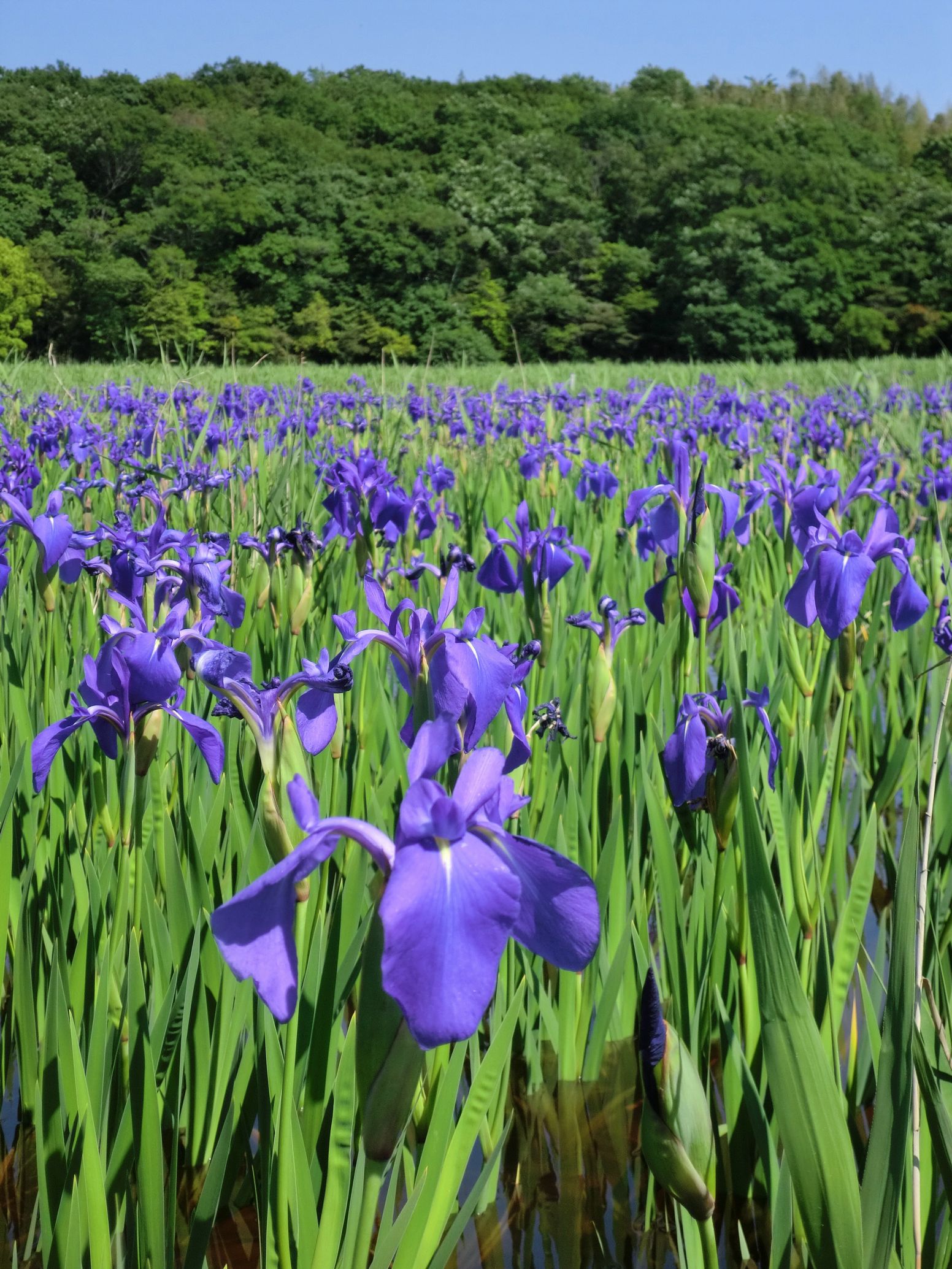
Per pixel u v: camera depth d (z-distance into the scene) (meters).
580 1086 3.14
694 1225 2.29
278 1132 1.99
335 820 1.42
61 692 4.10
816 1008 2.83
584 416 12.75
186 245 64.19
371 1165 1.63
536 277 70.19
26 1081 2.77
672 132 98.62
